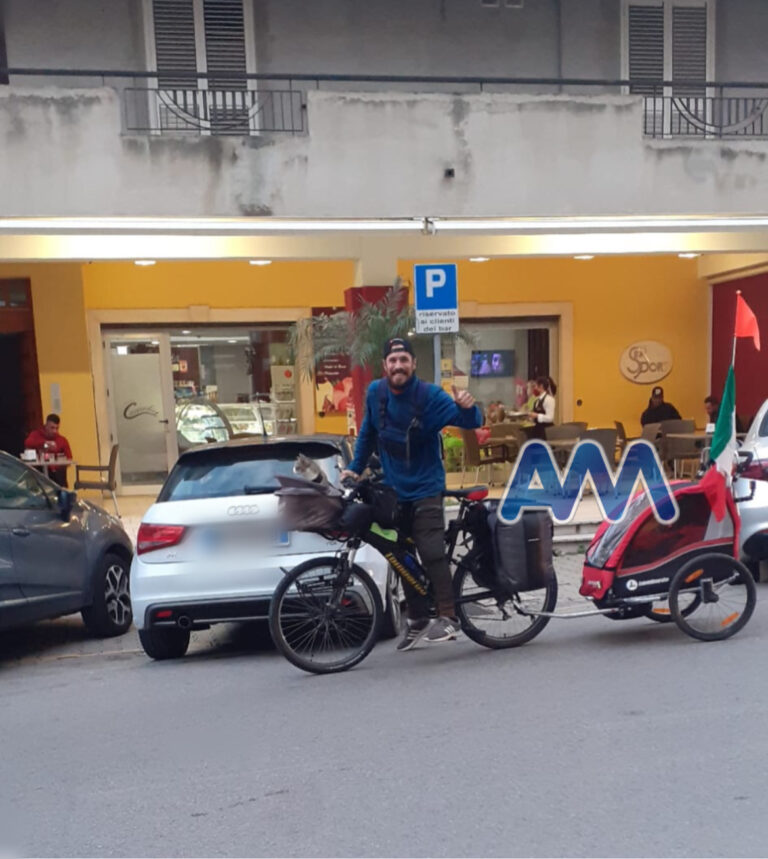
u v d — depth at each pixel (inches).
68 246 393.1
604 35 459.5
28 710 197.3
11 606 233.0
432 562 208.1
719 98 436.1
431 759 156.2
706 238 446.9
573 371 583.5
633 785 143.5
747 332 223.1
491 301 567.5
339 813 137.7
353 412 434.6
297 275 547.8
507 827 131.3
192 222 371.2
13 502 245.6
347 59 433.7
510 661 213.2
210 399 550.0
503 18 449.4
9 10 403.2
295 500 201.8
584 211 394.6
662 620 235.0
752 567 305.7
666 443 491.2
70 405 513.3
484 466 524.1
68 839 133.2
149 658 244.7
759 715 171.3
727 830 128.8
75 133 355.6
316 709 184.9
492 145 386.3
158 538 219.3
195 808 141.5
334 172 376.5
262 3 423.2
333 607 208.5
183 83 413.7
